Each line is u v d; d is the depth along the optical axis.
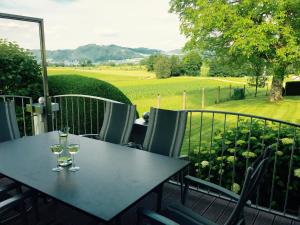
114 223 1.55
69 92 5.56
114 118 3.12
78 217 2.50
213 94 11.08
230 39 9.94
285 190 2.94
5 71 5.22
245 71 10.94
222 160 3.08
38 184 1.67
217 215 2.62
